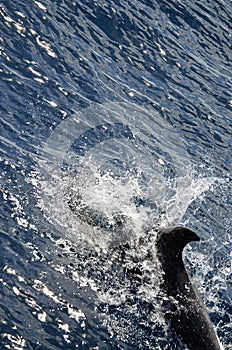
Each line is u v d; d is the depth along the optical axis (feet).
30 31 185.57
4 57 173.58
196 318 117.60
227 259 145.07
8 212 130.62
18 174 140.46
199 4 238.07
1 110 156.97
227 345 121.70
